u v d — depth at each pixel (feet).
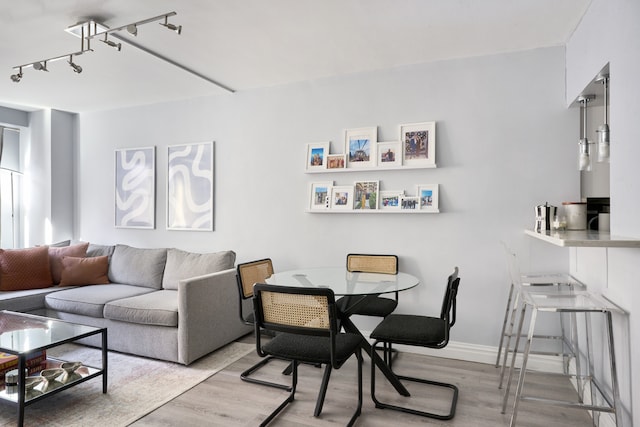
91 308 11.15
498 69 10.23
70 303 11.51
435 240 10.82
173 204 14.66
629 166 5.79
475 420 7.43
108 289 12.45
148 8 7.97
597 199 8.50
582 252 8.41
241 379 9.19
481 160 10.37
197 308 10.19
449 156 10.68
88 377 8.18
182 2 7.75
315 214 12.28
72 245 14.26
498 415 7.61
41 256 13.17
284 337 7.54
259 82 12.65
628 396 6.00
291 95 12.65
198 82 12.60
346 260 11.83
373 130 11.44
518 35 9.25
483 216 10.35
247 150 13.35
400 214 11.18
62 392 8.50
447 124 10.71
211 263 12.19
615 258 6.46
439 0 7.72
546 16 8.30
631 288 5.84
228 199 13.69
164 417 7.53
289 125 12.68
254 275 10.10
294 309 6.80
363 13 8.22
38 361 8.60
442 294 10.75
